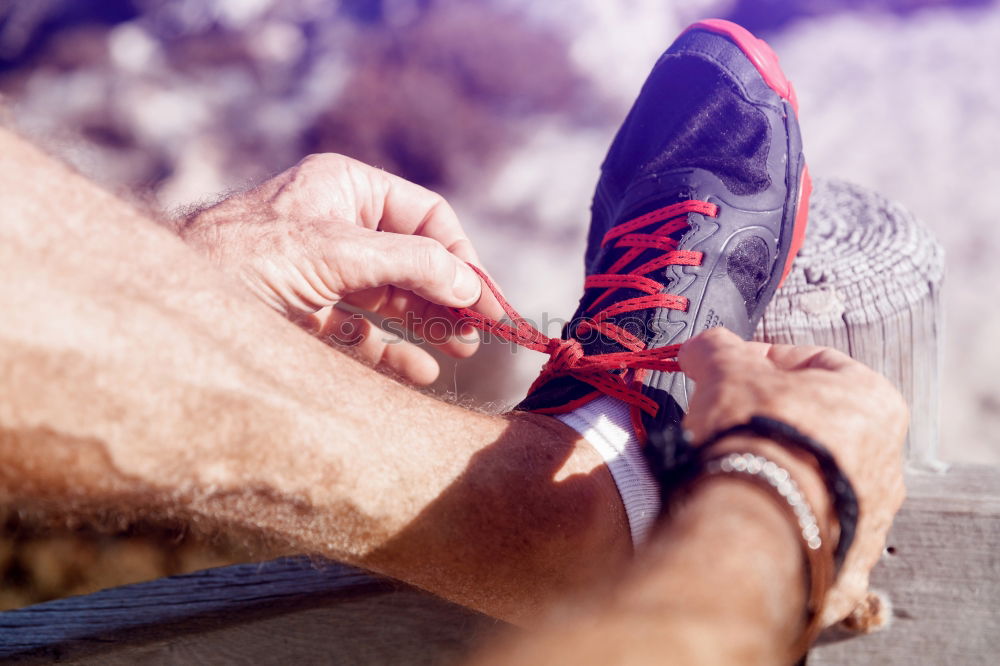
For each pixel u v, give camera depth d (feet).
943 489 4.00
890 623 3.76
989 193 10.58
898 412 2.81
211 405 2.64
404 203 5.37
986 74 12.23
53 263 2.48
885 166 11.03
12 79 13.07
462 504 3.31
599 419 4.11
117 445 2.50
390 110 12.43
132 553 6.53
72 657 3.96
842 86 12.30
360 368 3.34
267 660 4.05
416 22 13.46
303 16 13.91
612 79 12.83
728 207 5.36
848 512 2.49
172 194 11.28
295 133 12.30
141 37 13.76
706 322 4.92
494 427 3.68
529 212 11.25
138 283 2.65
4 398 2.36
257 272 4.45
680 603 2.03
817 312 4.81
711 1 13.66
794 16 13.53
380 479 3.08
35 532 6.59
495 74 12.60
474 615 3.95
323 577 4.06
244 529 3.29
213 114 12.60
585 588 3.54
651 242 5.41
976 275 9.79
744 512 2.35
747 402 2.70
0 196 2.50
